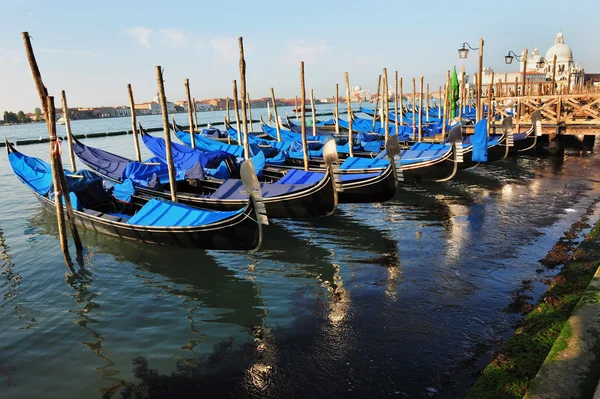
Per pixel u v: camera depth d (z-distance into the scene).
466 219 11.27
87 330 6.65
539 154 20.33
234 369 5.52
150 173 13.53
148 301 7.59
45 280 8.52
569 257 8.13
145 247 9.90
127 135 48.72
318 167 15.52
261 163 13.73
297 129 28.73
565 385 3.52
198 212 9.13
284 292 7.72
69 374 5.56
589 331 4.21
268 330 6.43
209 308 7.25
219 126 55.91
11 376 5.54
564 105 21.14
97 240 10.56
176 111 148.25
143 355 5.93
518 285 7.26
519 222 10.70
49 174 12.98
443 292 7.21
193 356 5.87
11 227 12.12
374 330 6.20
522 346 4.91
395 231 10.65
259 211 8.02
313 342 6.01
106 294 7.88
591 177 15.34
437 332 6.01
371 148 19.45
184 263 9.20
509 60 20.77
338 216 12.14
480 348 5.56
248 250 8.79
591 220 10.37
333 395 4.90
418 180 14.95
